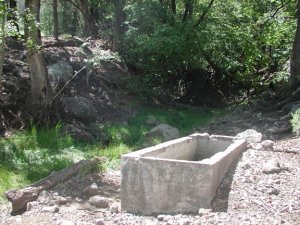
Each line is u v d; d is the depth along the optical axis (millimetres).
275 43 21172
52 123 11930
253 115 15102
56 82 13766
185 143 7922
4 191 7164
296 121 11758
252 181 6805
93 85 15672
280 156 8625
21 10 11133
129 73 18062
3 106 11625
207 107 19453
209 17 19500
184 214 5988
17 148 9719
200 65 20484
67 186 7547
